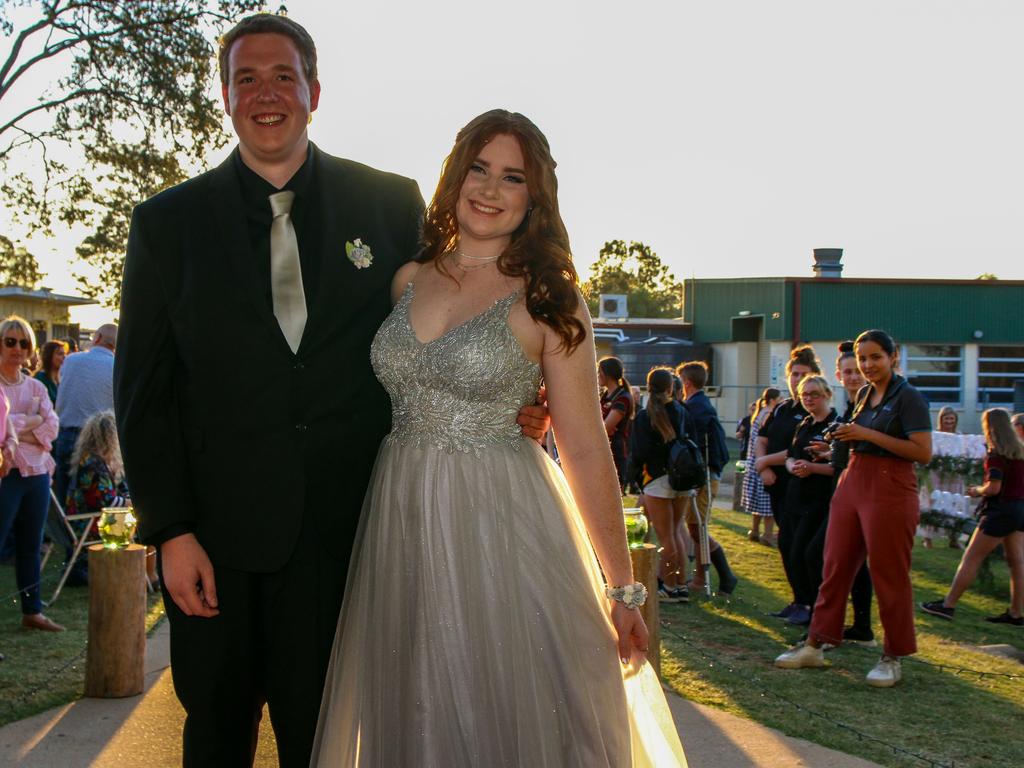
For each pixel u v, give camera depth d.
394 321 2.72
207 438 2.63
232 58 2.65
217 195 2.69
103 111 20.59
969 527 10.64
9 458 5.85
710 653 5.88
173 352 2.64
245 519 2.61
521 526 2.61
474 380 2.59
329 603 2.72
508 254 2.67
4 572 7.99
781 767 4.00
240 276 2.62
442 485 2.60
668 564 7.50
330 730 2.61
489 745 2.47
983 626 7.15
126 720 4.42
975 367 27.23
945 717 4.72
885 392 5.27
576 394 2.61
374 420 2.78
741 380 28.69
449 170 2.74
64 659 5.42
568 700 2.54
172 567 2.60
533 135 2.72
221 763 2.70
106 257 21.70
